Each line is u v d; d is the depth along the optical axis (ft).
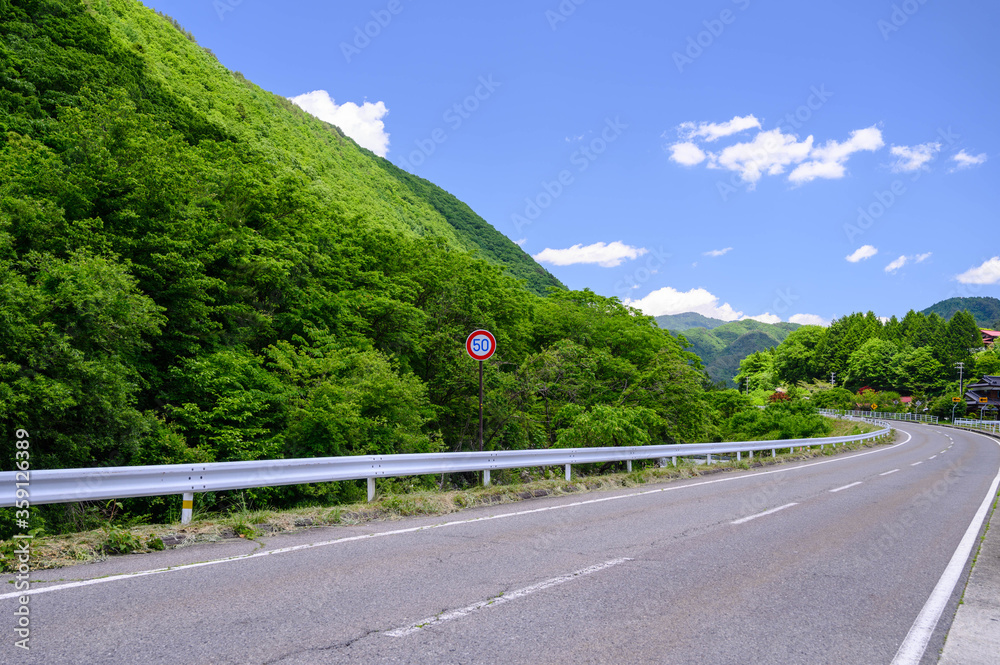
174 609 13.57
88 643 11.36
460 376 78.95
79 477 20.12
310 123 331.36
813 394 355.36
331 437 50.01
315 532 23.65
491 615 13.71
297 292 63.00
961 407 245.86
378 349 72.13
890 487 44.04
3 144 60.49
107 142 53.11
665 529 25.34
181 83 203.82
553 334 105.81
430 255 91.20
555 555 19.99
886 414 289.94
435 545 21.33
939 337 347.56
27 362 34.63
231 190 67.51
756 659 11.76
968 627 14.26
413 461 31.71
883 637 13.32
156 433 43.37
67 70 88.07
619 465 78.64
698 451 56.29
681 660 11.53
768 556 20.84
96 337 37.86
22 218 42.11
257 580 16.28
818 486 43.55
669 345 107.65
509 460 37.22
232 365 50.26
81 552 18.43
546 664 11.03
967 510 33.73
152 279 49.37
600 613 14.11
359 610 13.80
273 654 11.06
